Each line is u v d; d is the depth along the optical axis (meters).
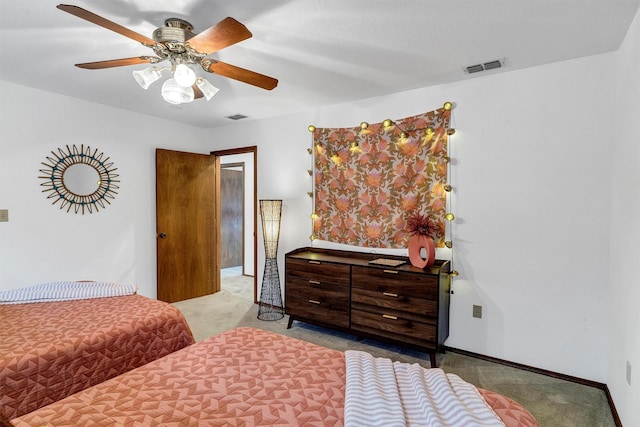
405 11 1.87
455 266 2.98
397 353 3.00
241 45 2.28
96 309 2.30
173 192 4.34
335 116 3.67
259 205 4.36
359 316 3.06
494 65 2.60
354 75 2.82
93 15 1.45
